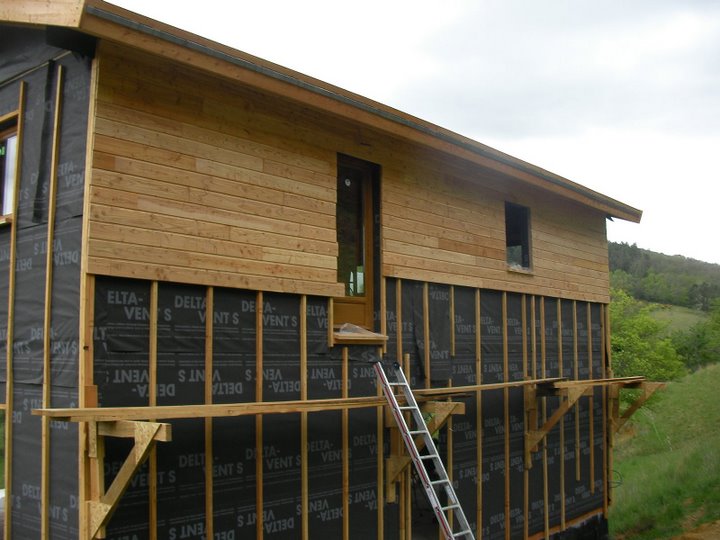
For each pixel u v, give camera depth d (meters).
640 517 14.53
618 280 68.69
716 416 24.14
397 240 8.58
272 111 7.18
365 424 7.86
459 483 9.24
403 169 8.81
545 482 11.07
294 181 7.33
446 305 9.33
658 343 28.25
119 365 5.75
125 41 5.39
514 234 11.66
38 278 6.20
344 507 7.46
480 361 9.80
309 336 7.33
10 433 6.41
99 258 5.64
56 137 6.11
